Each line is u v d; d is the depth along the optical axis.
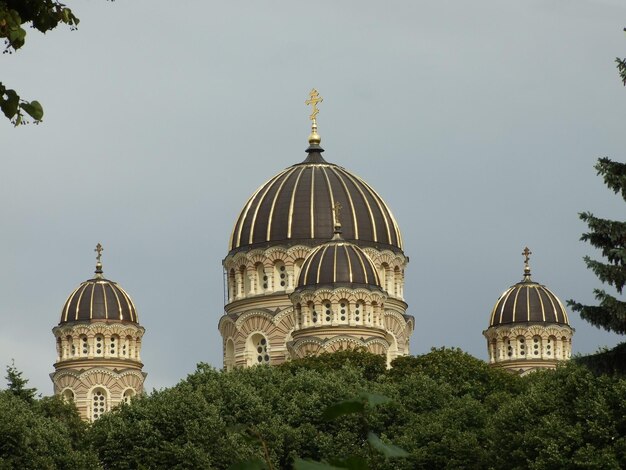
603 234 170.00
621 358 177.50
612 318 170.50
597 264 169.00
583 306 171.88
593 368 178.38
